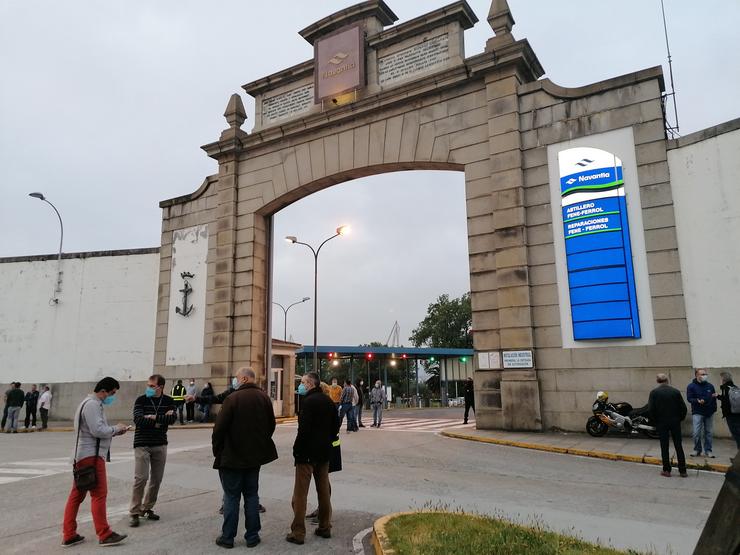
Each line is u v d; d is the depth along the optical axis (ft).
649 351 43.45
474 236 53.21
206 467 33.99
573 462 34.55
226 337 69.05
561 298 48.01
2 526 21.50
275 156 70.49
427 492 26.17
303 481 19.24
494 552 15.79
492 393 49.70
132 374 76.64
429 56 60.44
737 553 8.84
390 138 61.00
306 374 20.56
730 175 41.27
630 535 18.70
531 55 53.93
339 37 66.64
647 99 46.34
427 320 256.32
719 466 31.42
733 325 40.06
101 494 19.02
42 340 82.17
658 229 44.29
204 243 74.49
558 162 49.73
